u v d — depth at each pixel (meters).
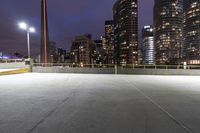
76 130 5.87
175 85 16.78
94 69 30.16
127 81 19.45
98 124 6.39
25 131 5.79
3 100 9.95
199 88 15.02
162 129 6.02
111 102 9.65
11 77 22.97
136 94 12.03
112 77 24.05
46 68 31.28
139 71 29.47
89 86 15.38
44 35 45.72
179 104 9.40
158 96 11.45
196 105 9.21
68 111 7.92
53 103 9.31
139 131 5.84
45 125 6.28
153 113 7.76
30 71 31.70
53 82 17.92
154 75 28.77
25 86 15.13
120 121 6.71
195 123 6.61
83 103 9.36
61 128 6.03
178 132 5.82
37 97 10.77
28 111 7.88
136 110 8.18
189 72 28.94
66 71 30.83
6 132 5.71
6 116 7.21
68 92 12.49
